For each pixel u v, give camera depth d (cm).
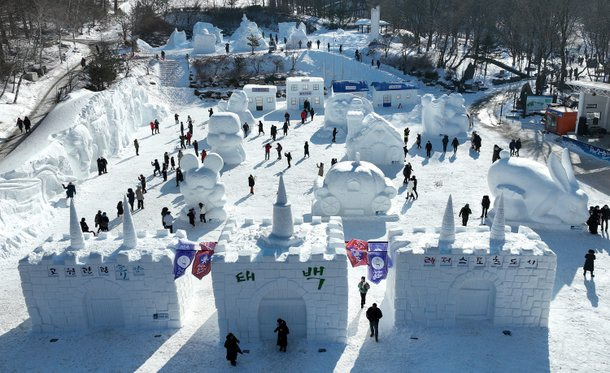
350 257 1875
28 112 5122
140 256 1922
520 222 2836
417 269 1906
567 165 2775
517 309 1939
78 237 1986
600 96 4588
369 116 3966
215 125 3956
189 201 2998
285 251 1873
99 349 1891
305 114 5250
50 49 7444
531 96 5550
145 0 10519
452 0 8294
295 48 8125
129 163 4088
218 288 1859
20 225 2828
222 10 10875
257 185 3544
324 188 2972
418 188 3438
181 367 1794
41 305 1961
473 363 1769
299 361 1814
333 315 1881
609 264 2420
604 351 1825
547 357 1798
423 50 8550
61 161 3406
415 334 1930
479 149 4234
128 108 4878
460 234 2033
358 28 10250
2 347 1914
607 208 2770
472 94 6756
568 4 6619
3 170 3334
